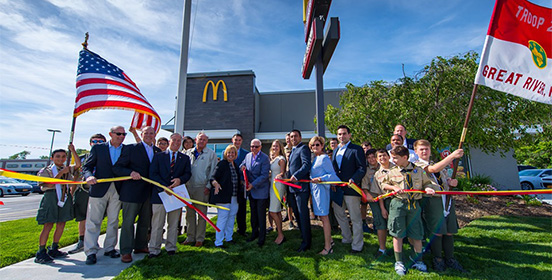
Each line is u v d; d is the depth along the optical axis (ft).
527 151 55.26
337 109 24.81
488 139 19.63
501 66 9.55
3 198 50.62
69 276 9.96
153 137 12.90
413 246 10.39
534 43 9.71
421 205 10.22
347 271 9.86
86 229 11.36
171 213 12.14
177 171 12.20
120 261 11.45
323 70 19.48
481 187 26.27
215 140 45.73
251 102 46.06
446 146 20.38
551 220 16.93
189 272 10.04
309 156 12.55
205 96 46.78
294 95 50.37
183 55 19.34
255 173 13.71
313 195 12.10
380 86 21.90
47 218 11.44
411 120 20.17
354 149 12.14
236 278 9.52
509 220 16.97
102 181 11.12
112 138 12.19
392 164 11.96
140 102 14.94
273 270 10.12
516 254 11.21
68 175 12.41
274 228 17.16
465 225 16.47
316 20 17.66
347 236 13.09
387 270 9.87
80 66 14.17
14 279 9.69
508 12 9.77
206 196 14.12
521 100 18.49
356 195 12.04
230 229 13.76
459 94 19.27
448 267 10.00
